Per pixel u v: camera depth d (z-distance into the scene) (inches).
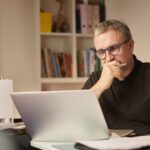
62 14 149.5
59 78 141.3
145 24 127.7
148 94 78.0
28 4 145.8
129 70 80.2
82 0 151.0
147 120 77.2
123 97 80.0
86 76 145.8
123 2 141.9
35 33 143.1
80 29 146.4
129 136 61.4
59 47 152.3
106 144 50.2
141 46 131.3
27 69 145.6
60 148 53.7
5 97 75.5
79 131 59.4
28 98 58.6
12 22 143.5
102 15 149.7
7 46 142.7
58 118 58.9
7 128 69.6
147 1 126.0
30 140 63.8
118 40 76.0
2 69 141.8
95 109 55.5
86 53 146.6
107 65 77.9
